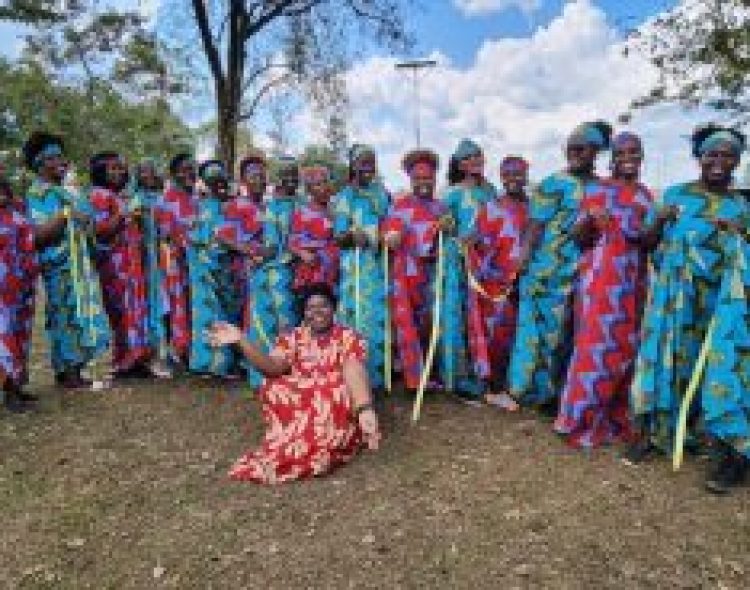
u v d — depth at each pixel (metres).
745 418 5.80
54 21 27.52
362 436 6.43
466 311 7.41
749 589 4.87
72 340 7.88
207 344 8.18
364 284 7.38
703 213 6.06
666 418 6.22
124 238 8.16
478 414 7.18
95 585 5.04
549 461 6.27
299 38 21.81
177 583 5.02
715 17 13.92
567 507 5.62
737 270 5.93
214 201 8.30
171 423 7.20
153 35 26.83
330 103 22.28
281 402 6.36
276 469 6.10
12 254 7.26
